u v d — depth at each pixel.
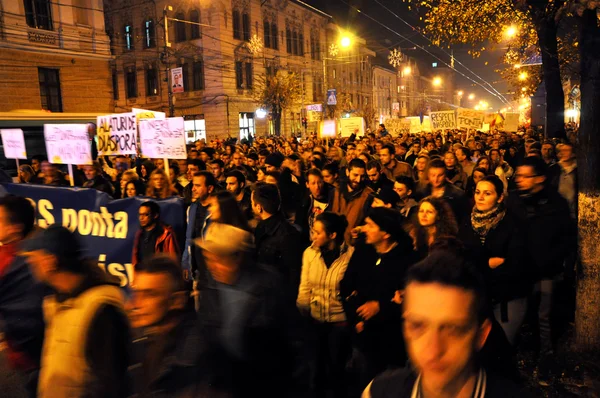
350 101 57.00
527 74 21.09
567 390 3.89
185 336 2.36
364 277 3.62
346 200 5.16
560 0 5.01
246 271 2.48
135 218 5.12
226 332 2.35
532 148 8.45
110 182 8.55
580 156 4.28
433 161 5.13
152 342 2.34
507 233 3.71
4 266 3.54
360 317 3.57
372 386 1.52
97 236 5.21
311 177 5.46
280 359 2.45
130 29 41.62
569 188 6.12
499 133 17.98
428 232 3.76
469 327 1.26
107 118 7.64
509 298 3.70
